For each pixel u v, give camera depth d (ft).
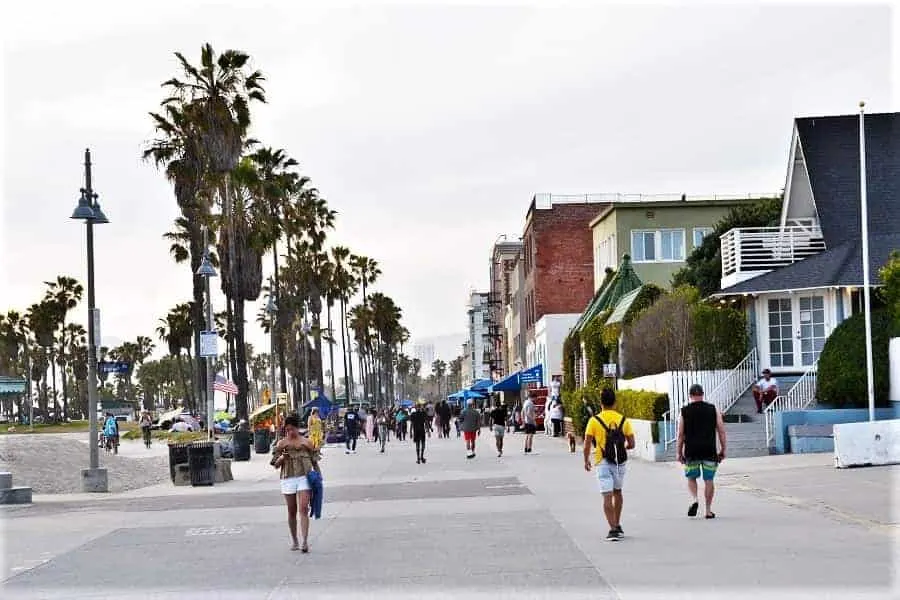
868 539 55.62
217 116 202.28
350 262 465.88
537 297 281.74
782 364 138.31
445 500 87.71
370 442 230.68
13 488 100.01
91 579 54.08
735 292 138.41
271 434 224.74
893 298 119.85
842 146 147.64
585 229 283.18
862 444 93.15
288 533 69.56
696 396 66.90
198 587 50.14
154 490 116.57
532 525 67.82
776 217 205.05
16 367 571.69
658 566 49.80
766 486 83.30
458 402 444.14
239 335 201.77
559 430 212.23
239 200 211.61
